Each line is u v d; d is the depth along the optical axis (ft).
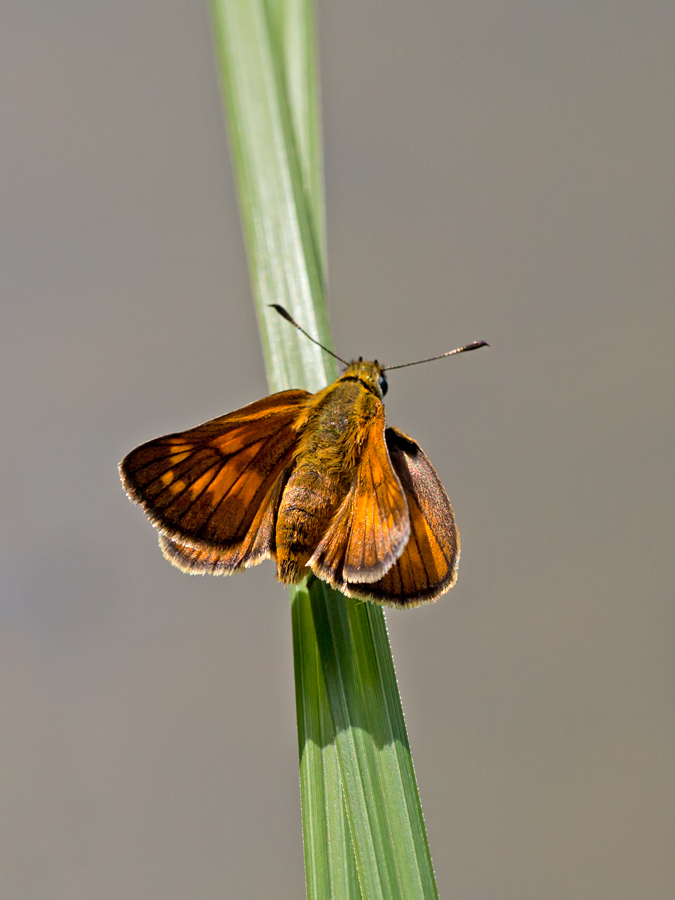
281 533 0.85
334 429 0.86
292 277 0.88
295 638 0.85
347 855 0.83
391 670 0.85
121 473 0.86
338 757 0.84
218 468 0.86
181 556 0.86
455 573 0.85
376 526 0.85
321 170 0.88
